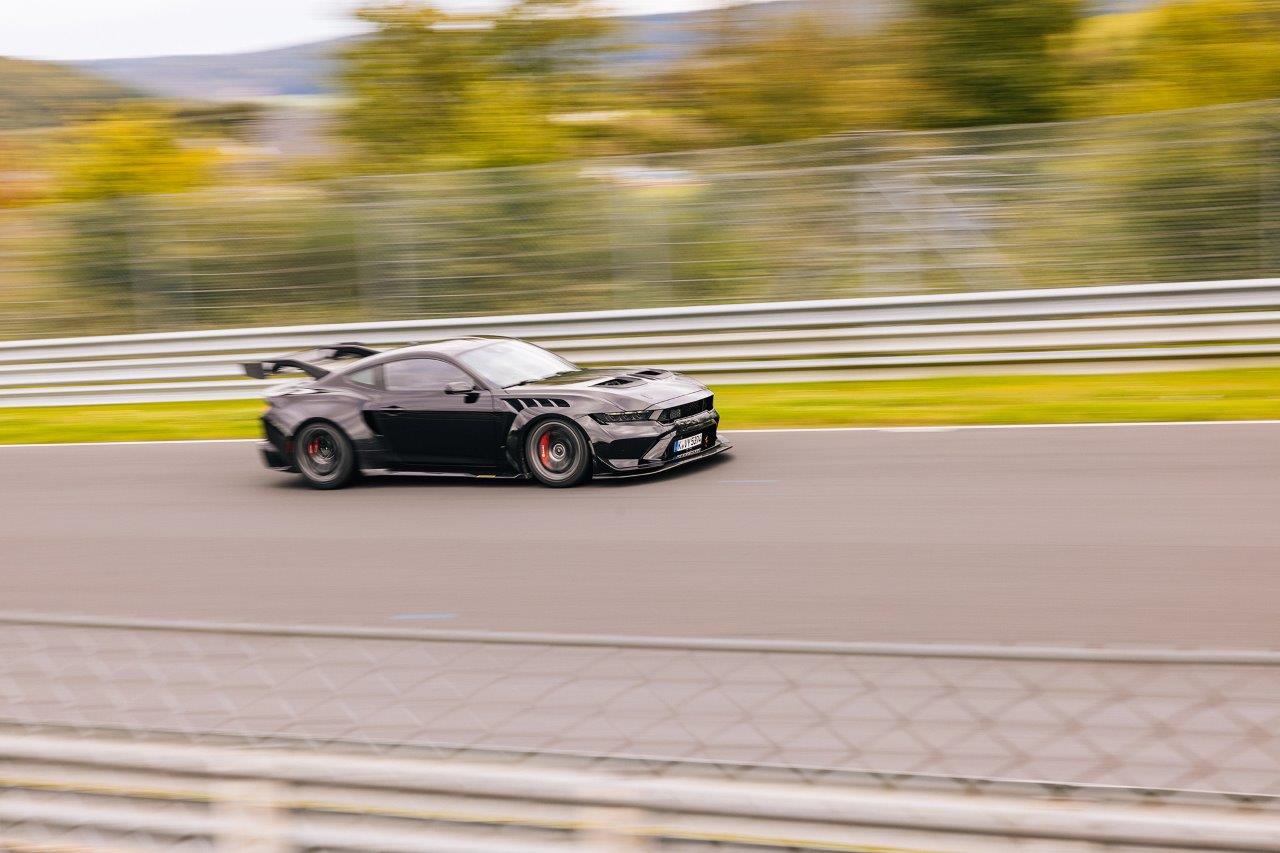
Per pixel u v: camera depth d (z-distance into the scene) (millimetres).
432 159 21438
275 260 14703
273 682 4293
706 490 8469
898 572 6328
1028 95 19375
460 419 9094
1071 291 11953
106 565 7613
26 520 8992
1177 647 5055
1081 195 13031
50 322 15289
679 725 3895
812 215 13586
